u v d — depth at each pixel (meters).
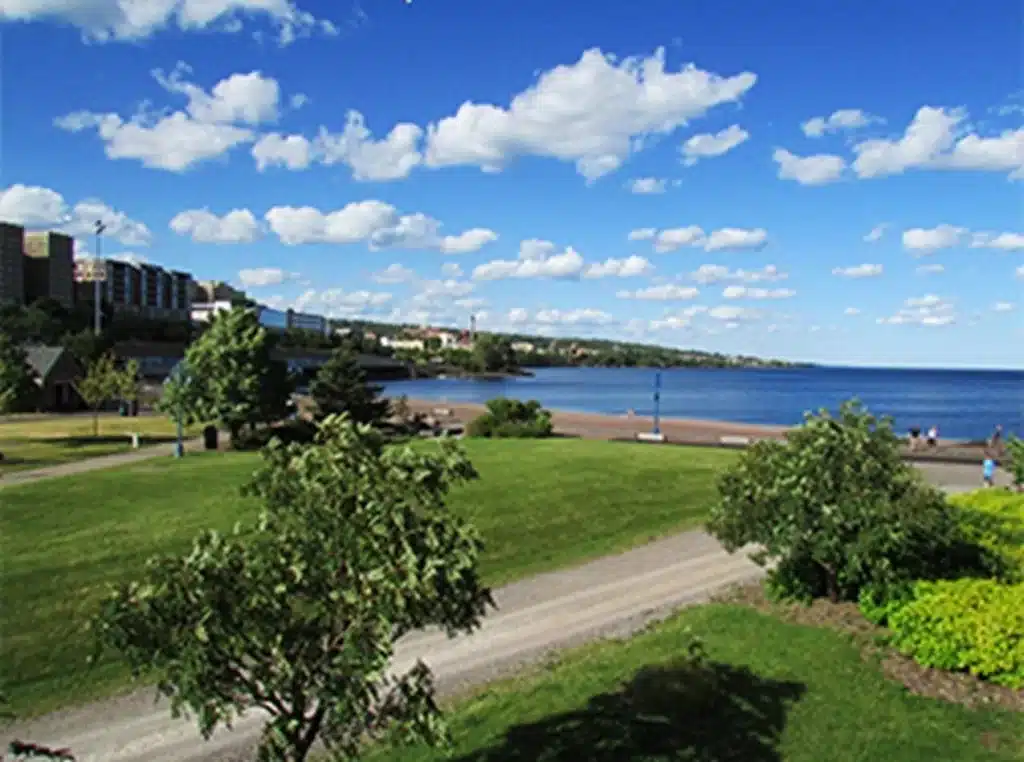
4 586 18.17
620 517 26.38
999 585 13.76
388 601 7.24
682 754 9.84
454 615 7.93
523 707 11.84
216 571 7.41
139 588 7.24
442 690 13.48
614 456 38.09
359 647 7.30
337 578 7.67
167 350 132.75
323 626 7.84
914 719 10.63
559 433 58.66
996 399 149.50
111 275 197.75
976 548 16.25
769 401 131.62
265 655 7.71
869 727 10.45
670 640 14.29
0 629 15.98
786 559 15.99
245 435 45.78
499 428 52.19
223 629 7.16
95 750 11.84
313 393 52.00
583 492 29.27
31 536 22.22
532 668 14.30
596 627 16.45
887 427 15.46
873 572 13.99
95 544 21.50
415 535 7.68
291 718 7.86
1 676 14.13
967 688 11.51
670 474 33.44
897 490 14.51
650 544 23.47
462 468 8.34
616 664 13.27
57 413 69.50
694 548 22.89
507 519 25.22
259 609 7.41
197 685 7.22
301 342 188.50
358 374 52.47
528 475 32.00
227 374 43.09
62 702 13.39
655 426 59.56
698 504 28.61
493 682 13.73
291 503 7.91
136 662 7.16
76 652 15.20
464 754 10.54
